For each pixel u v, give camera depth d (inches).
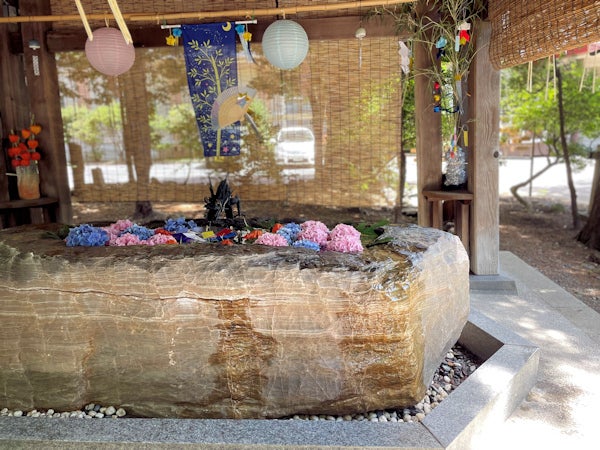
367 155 205.3
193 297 92.1
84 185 237.1
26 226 127.6
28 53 188.4
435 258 103.3
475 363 119.1
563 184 422.9
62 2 188.4
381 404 95.0
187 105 234.8
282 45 141.3
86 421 87.2
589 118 263.7
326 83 202.5
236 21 174.2
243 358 93.7
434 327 103.3
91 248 102.5
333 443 79.5
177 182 234.1
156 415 97.8
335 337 91.4
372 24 173.6
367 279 89.3
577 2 98.8
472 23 162.2
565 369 117.6
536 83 286.5
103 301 94.3
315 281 89.9
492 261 175.2
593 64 181.3
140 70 226.2
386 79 195.9
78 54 226.2
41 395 99.6
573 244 248.5
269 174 221.9
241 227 126.9
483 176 169.8
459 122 175.2
